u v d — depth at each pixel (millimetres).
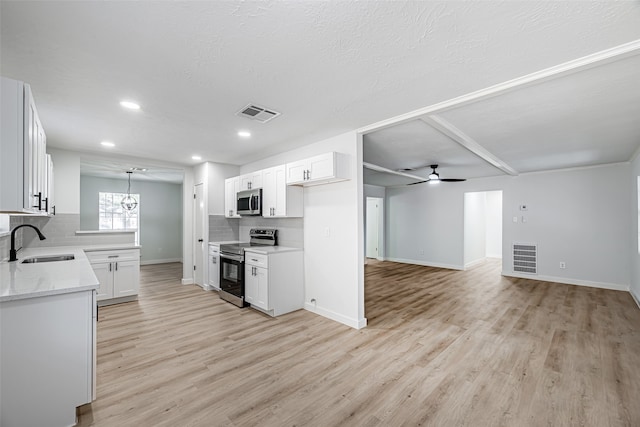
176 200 8570
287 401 1996
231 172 5457
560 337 3078
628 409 1918
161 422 1785
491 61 1870
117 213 7664
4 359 1588
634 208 4617
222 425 1766
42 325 1676
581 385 2191
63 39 1618
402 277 6258
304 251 3998
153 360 2545
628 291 4992
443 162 5000
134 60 1846
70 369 1744
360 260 3338
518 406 1955
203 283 5246
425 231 7832
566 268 5664
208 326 3350
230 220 5414
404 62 1884
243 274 4070
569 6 1370
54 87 2207
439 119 2871
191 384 2186
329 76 2068
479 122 2986
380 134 3404
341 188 3488
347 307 3406
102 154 4496
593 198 5387
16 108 1552
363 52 1769
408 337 3062
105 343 2889
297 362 2523
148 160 5008
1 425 1582
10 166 1528
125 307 4066
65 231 4215
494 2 1344
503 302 4383
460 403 1985
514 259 6277
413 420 1821
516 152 4273
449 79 2111
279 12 1416
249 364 2484
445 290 5125
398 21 1483
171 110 2688
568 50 1742
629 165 4980
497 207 9414
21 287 1714
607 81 2102
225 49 1733
